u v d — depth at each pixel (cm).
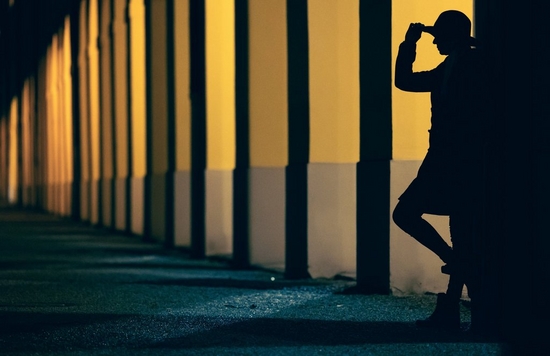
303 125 1362
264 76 1568
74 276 1404
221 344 792
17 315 966
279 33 1574
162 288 1223
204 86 1839
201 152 1847
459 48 858
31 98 5062
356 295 1138
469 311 991
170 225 2084
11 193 6238
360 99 1209
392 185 1145
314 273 1356
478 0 858
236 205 1606
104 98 2962
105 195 2998
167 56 2091
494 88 834
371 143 1189
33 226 3200
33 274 1434
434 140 859
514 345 789
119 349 772
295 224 1378
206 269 1559
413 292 1149
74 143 3581
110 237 2542
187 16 2050
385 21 1156
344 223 1366
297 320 927
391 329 870
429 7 1152
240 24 1582
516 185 818
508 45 823
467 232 853
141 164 2573
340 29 1352
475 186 847
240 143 1600
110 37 2820
